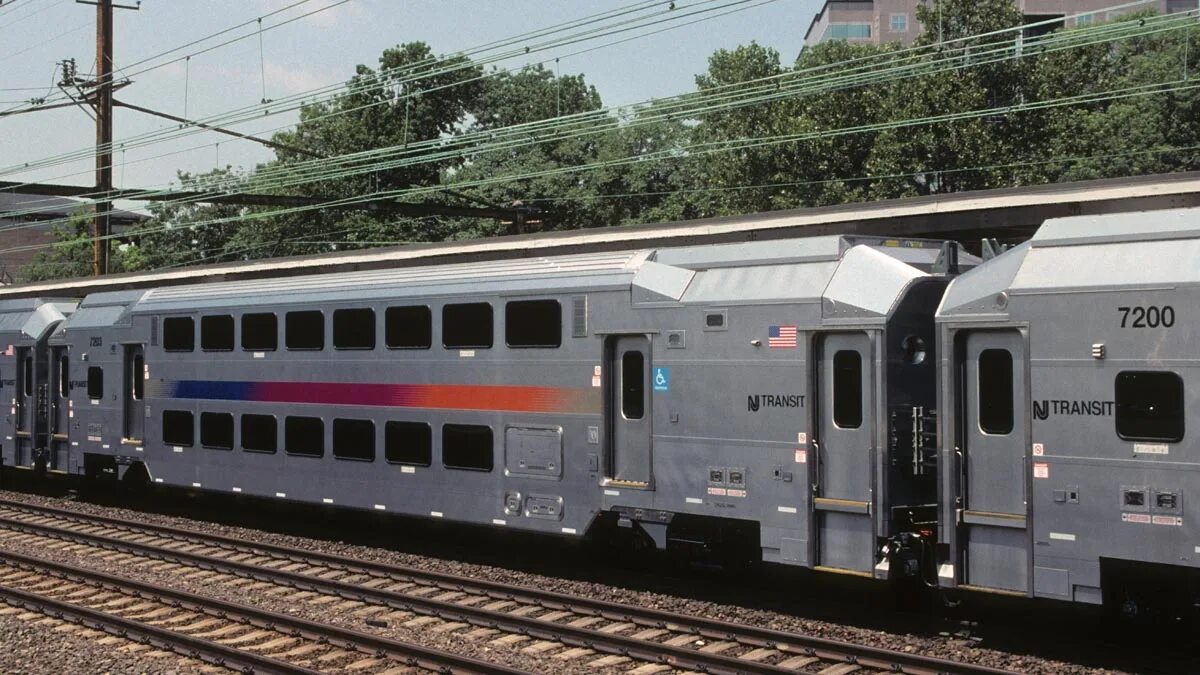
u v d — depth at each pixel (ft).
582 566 50.96
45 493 82.79
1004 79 135.95
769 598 43.68
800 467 40.63
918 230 53.42
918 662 33.45
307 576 47.50
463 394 51.62
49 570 51.31
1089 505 34.04
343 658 36.68
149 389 68.39
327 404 57.77
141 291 70.90
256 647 38.24
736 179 150.41
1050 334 34.94
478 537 60.13
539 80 197.36
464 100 182.70
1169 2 300.20
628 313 45.75
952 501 37.06
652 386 45.03
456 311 51.98
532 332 48.96
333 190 168.76
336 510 70.03
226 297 63.67
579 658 36.45
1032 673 33.47
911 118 131.54
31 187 93.35
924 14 138.72
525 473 49.14
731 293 42.91
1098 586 33.94
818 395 40.65
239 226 188.65
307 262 73.67
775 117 144.87
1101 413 33.88
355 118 172.65
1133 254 33.94
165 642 38.81
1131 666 33.81
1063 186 47.91
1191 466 32.19
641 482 45.55
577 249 62.08
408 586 47.34
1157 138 150.30
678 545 44.68
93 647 38.70
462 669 34.65
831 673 33.76
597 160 178.09
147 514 70.49
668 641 37.93
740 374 42.39
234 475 62.95
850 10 380.99
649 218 173.78
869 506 39.04
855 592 45.19
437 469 52.65
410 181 172.14
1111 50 161.68
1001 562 36.22
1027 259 36.04
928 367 40.27
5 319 81.66
